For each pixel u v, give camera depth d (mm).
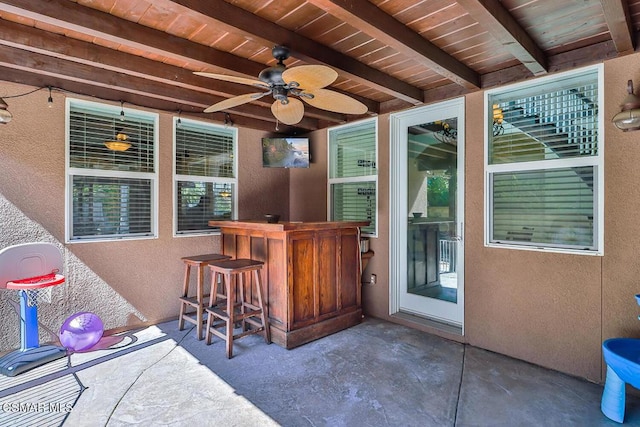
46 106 3287
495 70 3100
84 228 3537
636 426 2135
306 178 5125
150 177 3914
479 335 3326
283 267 3357
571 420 2205
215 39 2525
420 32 2414
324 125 4781
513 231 3152
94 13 2119
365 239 4266
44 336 3283
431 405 2377
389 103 4039
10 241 3121
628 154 2508
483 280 3285
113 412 2275
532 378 2729
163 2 1822
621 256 2543
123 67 2729
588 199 2742
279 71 2352
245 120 4562
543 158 2965
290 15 2199
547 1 2039
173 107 3965
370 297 4340
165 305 4004
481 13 1952
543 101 2973
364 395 2500
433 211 3854
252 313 3375
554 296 2855
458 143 3582
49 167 3309
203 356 3123
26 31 2332
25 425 2137
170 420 2201
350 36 2477
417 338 3566
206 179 4375
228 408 2332
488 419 2219
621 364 2078
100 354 3143
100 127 3609
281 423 2182
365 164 4441
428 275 3916
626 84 2508
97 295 3564
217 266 3297
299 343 3391
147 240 3873
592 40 2551
